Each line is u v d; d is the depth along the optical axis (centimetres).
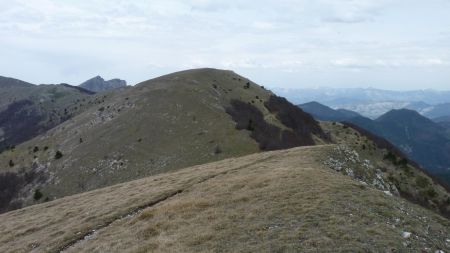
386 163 14138
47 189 10950
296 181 3262
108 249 2533
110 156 11144
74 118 16212
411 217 2653
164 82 16138
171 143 11006
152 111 13125
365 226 2311
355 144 15675
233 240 2262
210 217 2711
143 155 10738
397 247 2041
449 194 12825
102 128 13112
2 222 4403
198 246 2239
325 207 2612
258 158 5125
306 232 2234
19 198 11162
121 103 14888
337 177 3450
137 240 2578
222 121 11838
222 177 4175
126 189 4731
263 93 17462
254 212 2672
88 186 10244
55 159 12300
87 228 3275
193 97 13800
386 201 2842
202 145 10588
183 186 4088
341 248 2002
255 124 12475
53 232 3378
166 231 2614
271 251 2050
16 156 13712
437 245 2227
